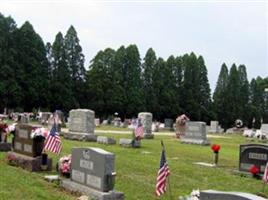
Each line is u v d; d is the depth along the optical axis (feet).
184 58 308.81
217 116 320.29
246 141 158.10
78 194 44.73
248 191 55.67
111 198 42.11
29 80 225.97
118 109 263.70
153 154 84.02
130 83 274.57
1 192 42.47
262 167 66.18
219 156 90.48
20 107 226.58
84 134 106.22
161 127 212.84
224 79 328.90
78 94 255.70
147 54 292.20
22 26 230.89
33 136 56.18
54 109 239.71
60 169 51.90
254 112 342.23
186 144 119.03
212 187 56.29
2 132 71.05
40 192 44.19
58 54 246.47
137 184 53.26
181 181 58.13
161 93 290.97
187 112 304.50
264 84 359.46
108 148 90.02
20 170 55.31
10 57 220.23
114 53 273.54
